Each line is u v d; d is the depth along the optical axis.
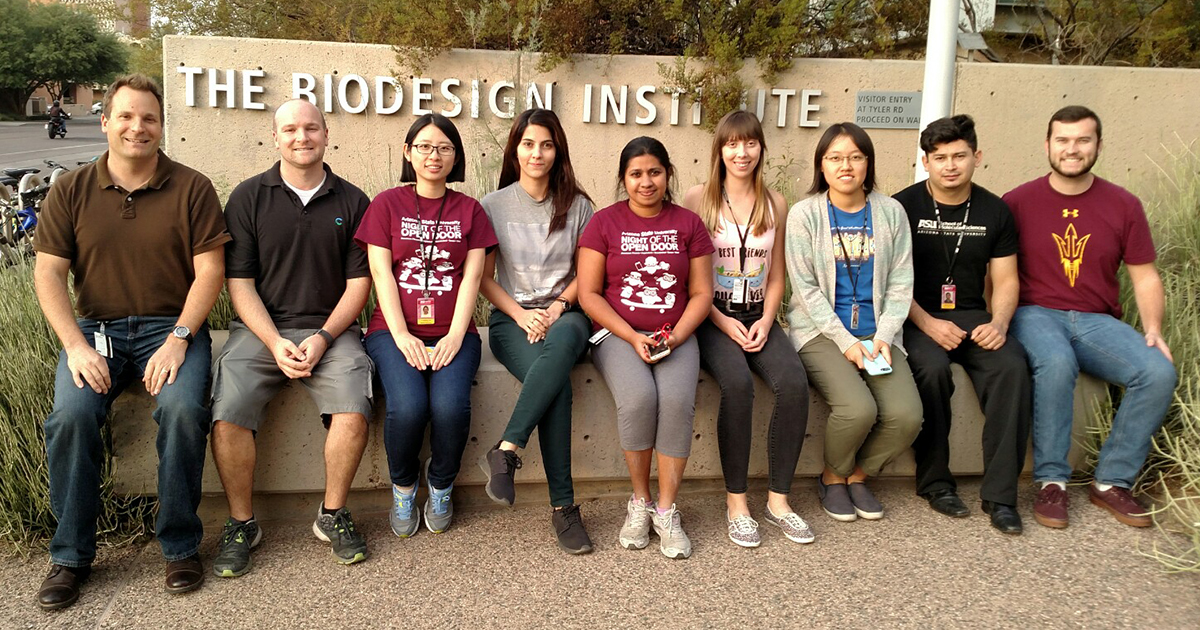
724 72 5.95
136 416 3.06
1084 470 3.53
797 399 3.09
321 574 2.81
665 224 3.19
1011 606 2.62
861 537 3.09
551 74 6.01
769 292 3.39
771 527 3.17
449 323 3.18
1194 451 3.19
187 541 2.74
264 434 3.13
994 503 3.18
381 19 6.11
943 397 3.28
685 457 2.99
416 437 2.94
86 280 2.93
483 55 5.93
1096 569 2.85
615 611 2.60
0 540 2.97
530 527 3.18
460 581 2.77
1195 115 6.29
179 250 2.96
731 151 3.30
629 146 3.14
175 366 2.78
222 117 5.88
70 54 46.16
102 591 2.70
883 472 3.47
